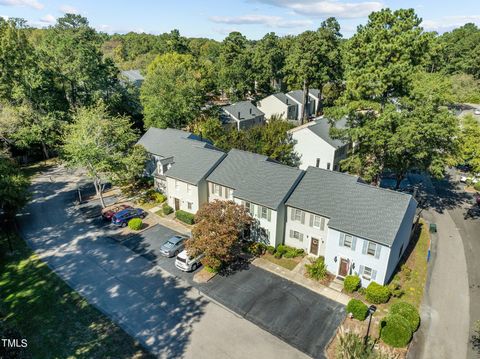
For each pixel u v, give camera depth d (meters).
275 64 87.38
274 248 30.56
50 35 66.62
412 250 31.12
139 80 85.44
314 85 71.12
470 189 45.09
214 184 35.62
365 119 36.34
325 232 28.52
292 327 22.20
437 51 42.28
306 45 67.44
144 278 27.16
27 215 37.66
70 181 47.50
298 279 27.11
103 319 22.81
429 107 33.38
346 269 26.89
